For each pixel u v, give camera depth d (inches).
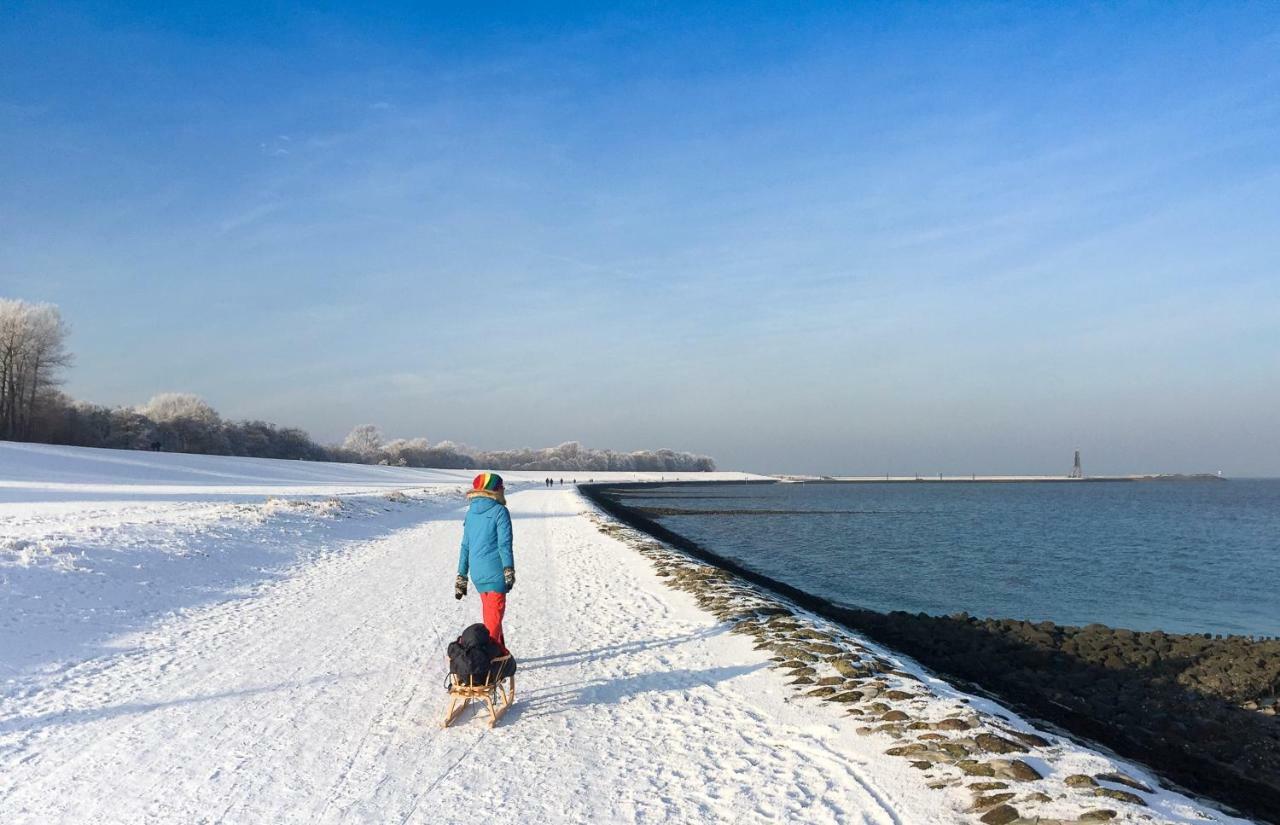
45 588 426.3
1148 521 2383.1
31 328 2874.0
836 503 3540.8
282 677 311.7
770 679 314.2
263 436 4655.5
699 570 660.7
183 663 331.6
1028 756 215.2
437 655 351.9
